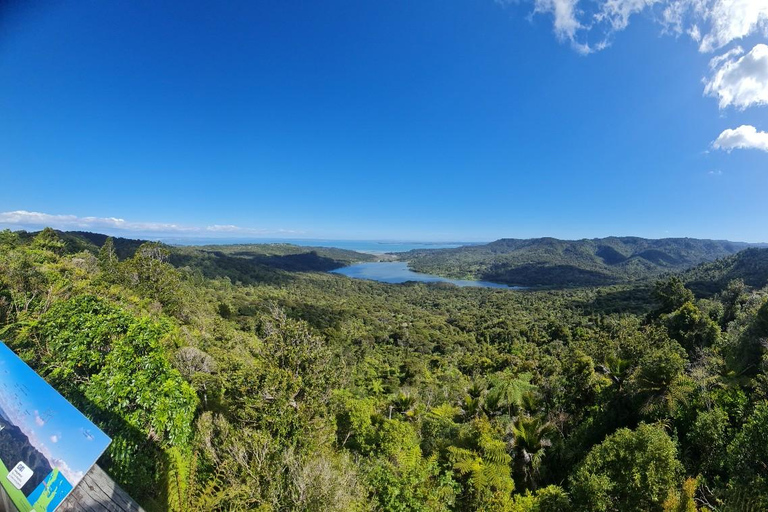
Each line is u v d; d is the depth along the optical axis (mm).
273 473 7941
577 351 23891
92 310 9727
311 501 7527
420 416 22688
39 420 2561
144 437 7297
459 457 14508
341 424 15828
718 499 9758
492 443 15320
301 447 10711
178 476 7078
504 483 13438
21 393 2672
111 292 19594
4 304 11570
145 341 8922
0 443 2467
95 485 3477
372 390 35188
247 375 12906
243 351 23578
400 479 10609
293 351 13430
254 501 7285
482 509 12469
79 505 3229
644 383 15898
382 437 14969
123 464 6551
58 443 2482
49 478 2355
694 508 9156
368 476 10602
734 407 13289
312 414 12680
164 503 6461
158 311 23453
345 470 10336
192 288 60219
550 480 16156
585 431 17547
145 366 8320
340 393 16844
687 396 14695
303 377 13086
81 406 7301
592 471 10891
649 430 10617
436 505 10914
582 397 20578
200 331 26766
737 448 9844
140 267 27922
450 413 22141
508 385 24844
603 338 28594
